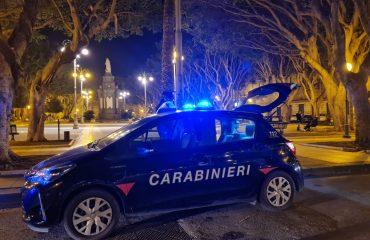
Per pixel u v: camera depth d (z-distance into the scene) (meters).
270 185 6.27
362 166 10.48
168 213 6.26
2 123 10.53
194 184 5.70
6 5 17.84
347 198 7.16
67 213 5.05
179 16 11.66
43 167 5.30
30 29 11.85
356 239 4.98
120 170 5.29
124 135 5.55
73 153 5.54
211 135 6.00
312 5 17.27
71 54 18.30
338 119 25.62
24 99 47.19
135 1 19.47
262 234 5.22
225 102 38.81
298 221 5.77
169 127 5.84
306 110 47.47
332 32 15.28
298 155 12.75
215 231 5.38
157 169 5.47
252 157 6.12
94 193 5.15
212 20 22.44
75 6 16.80
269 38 25.44
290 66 36.88
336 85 25.20
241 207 6.56
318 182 8.83
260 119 6.45
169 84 14.12
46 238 5.24
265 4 21.72
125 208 5.32
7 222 6.03
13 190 7.84
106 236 5.21
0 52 10.36
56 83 54.03
